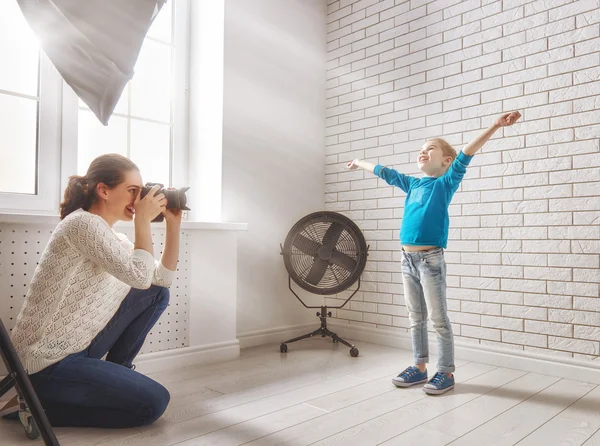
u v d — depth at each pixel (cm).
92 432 171
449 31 305
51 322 163
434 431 175
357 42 358
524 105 271
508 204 275
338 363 276
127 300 194
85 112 276
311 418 187
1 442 160
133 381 171
